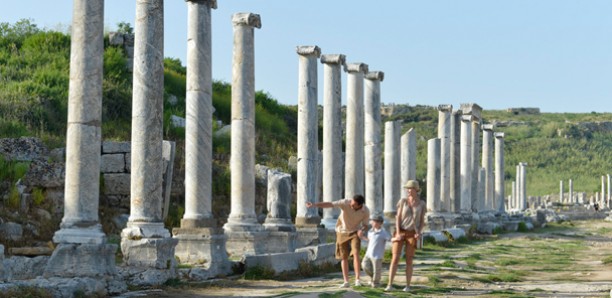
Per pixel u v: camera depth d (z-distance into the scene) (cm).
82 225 1928
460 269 2677
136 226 2144
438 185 4862
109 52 5244
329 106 3484
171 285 2091
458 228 4719
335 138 3475
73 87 1970
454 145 5294
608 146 16325
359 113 3659
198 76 2547
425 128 16250
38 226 3072
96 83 1981
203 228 2405
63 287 1731
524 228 6125
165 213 3606
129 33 5569
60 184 3306
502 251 3750
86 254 1894
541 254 3638
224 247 2450
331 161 3472
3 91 4397
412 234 1969
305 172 3222
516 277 2428
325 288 2041
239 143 2803
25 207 3139
